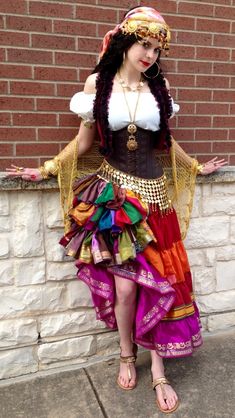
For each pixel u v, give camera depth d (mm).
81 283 2436
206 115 2508
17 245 2277
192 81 2438
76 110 2014
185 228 2523
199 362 2479
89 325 2492
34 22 2100
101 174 2090
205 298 2754
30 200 2248
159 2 2289
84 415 2074
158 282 2033
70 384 2314
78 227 2092
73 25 2162
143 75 2033
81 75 2225
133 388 2254
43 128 2211
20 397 2213
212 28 2420
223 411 2086
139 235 1975
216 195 2631
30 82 2146
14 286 2320
